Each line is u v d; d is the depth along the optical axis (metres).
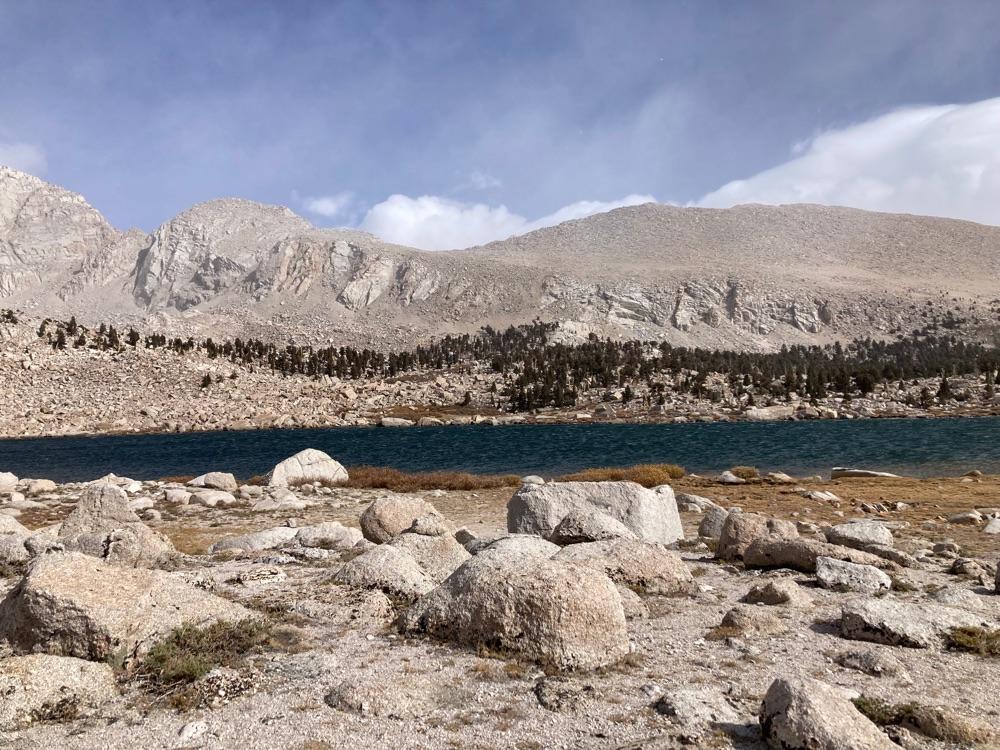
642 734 7.29
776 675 9.28
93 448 92.69
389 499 19.89
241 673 8.91
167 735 7.23
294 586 13.71
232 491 37.94
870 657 9.58
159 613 9.84
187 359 172.25
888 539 18.89
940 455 63.12
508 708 7.97
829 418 133.62
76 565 10.03
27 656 8.34
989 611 12.73
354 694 7.96
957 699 8.50
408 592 13.03
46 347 156.75
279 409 147.62
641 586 13.90
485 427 132.12
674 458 64.50
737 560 17.88
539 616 9.68
